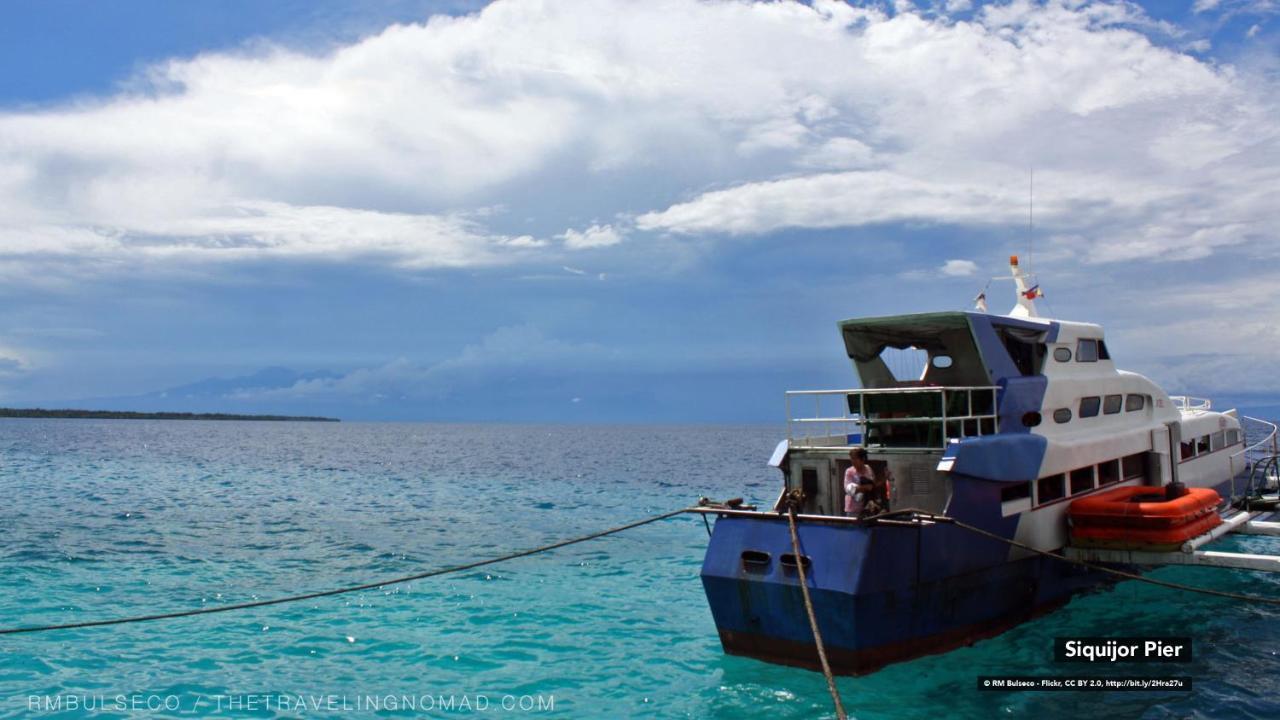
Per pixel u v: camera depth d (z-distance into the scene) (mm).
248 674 15602
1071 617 18688
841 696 13953
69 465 71938
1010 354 18453
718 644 17516
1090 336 20078
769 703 13859
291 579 23859
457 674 15719
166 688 14766
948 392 16781
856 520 14062
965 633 16078
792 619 14656
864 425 17438
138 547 28734
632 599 21625
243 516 37969
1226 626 18188
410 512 40188
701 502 16406
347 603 20984
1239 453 27531
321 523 35781
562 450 121875
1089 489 19438
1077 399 19281
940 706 13656
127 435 158125
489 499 46750
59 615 19453
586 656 16750
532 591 22469
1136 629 17859
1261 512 24531
